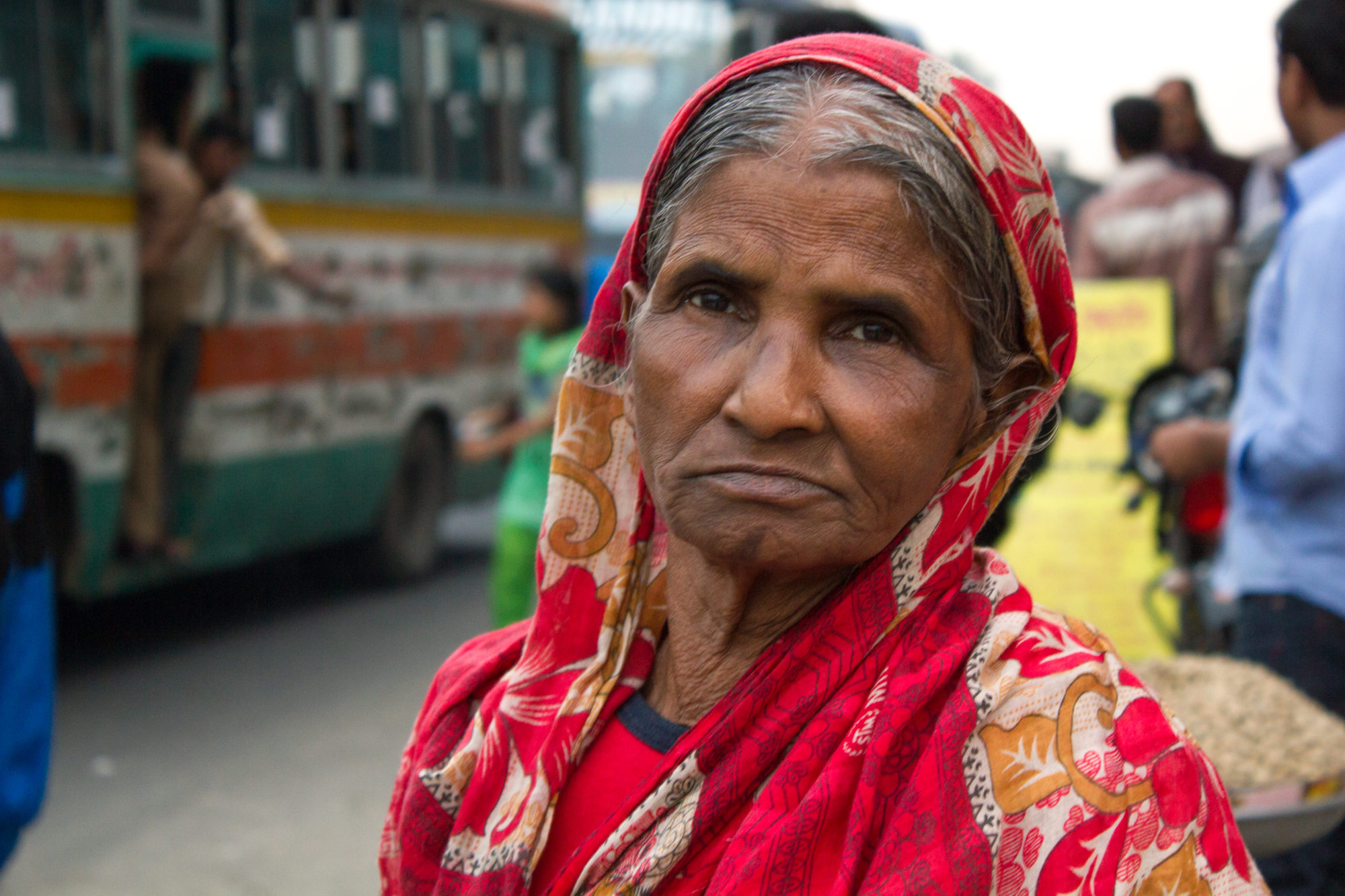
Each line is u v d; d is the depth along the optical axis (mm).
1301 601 2203
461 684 1181
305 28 6465
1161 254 5148
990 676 910
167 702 5305
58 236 5102
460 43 7633
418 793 1104
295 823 4094
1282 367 2195
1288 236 2230
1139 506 2986
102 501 5328
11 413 2172
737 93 943
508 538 5141
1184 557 2939
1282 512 2230
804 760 909
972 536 973
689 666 1036
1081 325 3709
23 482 2189
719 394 911
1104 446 3479
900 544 955
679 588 1050
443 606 7008
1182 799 879
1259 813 1553
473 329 7762
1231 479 2350
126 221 5398
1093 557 3336
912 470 906
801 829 876
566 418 1137
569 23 8750
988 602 955
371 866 3797
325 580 7582
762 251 893
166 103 5781
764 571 973
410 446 7348
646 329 959
